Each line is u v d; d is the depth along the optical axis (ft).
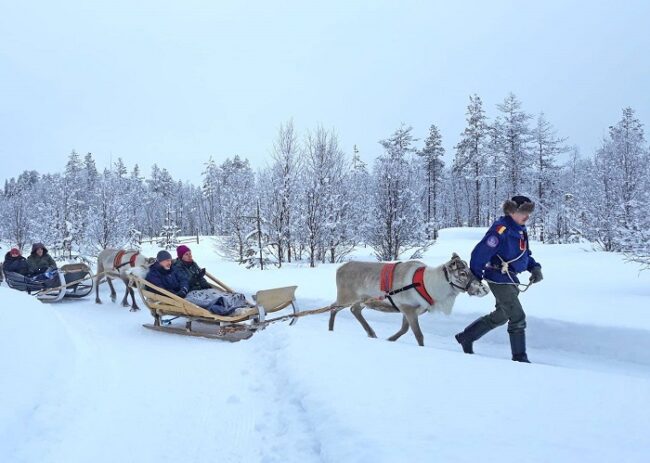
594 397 12.87
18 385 15.90
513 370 15.64
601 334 23.26
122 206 91.61
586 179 127.34
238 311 27.45
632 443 10.08
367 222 74.84
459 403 12.64
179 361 22.06
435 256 75.97
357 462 9.75
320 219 72.33
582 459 9.40
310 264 70.23
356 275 25.67
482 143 172.86
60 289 41.81
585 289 36.32
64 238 115.03
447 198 230.89
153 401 16.79
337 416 12.19
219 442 13.42
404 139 101.24
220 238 96.68
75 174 170.81
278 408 14.92
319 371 16.05
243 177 92.63
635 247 40.65
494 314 21.45
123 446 13.32
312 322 31.91
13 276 44.47
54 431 14.01
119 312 38.50
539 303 29.68
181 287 30.50
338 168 76.13
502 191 148.56
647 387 13.62
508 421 11.38
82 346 24.47
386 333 28.32
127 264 39.58
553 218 129.29
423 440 10.43
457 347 24.93
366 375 15.38
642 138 109.60
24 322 22.00
